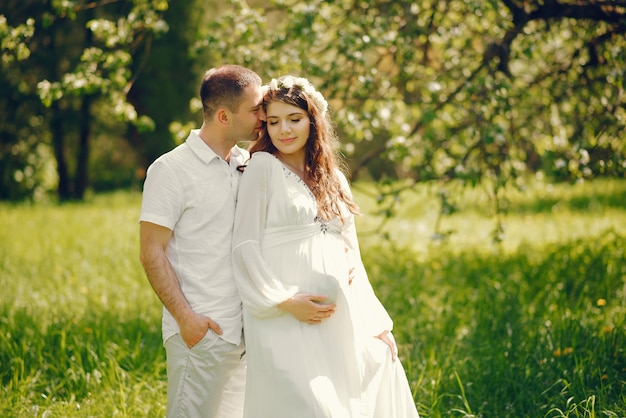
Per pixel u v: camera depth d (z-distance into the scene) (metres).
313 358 3.16
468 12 6.83
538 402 4.00
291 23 6.14
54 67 16.41
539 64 7.46
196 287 3.19
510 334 4.84
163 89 17.33
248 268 3.14
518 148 6.98
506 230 9.66
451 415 3.89
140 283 6.76
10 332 5.03
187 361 3.20
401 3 6.59
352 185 6.71
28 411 3.99
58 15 6.11
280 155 3.35
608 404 3.88
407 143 6.42
